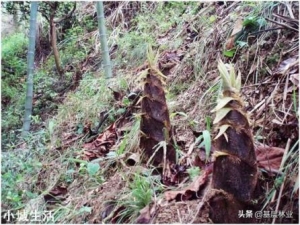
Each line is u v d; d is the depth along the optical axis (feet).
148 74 5.50
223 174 3.73
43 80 12.88
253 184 3.74
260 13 7.26
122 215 4.79
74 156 7.43
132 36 11.57
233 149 3.70
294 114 4.97
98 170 6.28
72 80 12.29
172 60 8.96
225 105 3.76
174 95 7.82
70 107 9.95
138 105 8.03
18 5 13.01
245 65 6.68
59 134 9.05
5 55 14.48
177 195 4.57
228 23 7.93
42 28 15.40
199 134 5.70
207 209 3.95
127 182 5.40
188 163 5.40
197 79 7.60
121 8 13.83
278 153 4.41
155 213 4.50
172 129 5.60
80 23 15.05
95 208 5.33
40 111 11.41
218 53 7.54
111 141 7.41
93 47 13.25
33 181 7.02
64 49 14.46
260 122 5.27
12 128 10.88
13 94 12.86
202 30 9.11
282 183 4.03
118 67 11.05
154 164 5.42
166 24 11.07
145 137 5.55
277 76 5.83
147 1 13.16
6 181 6.97
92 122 8.82
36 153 8.30
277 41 6.49
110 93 9.32
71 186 6.40
